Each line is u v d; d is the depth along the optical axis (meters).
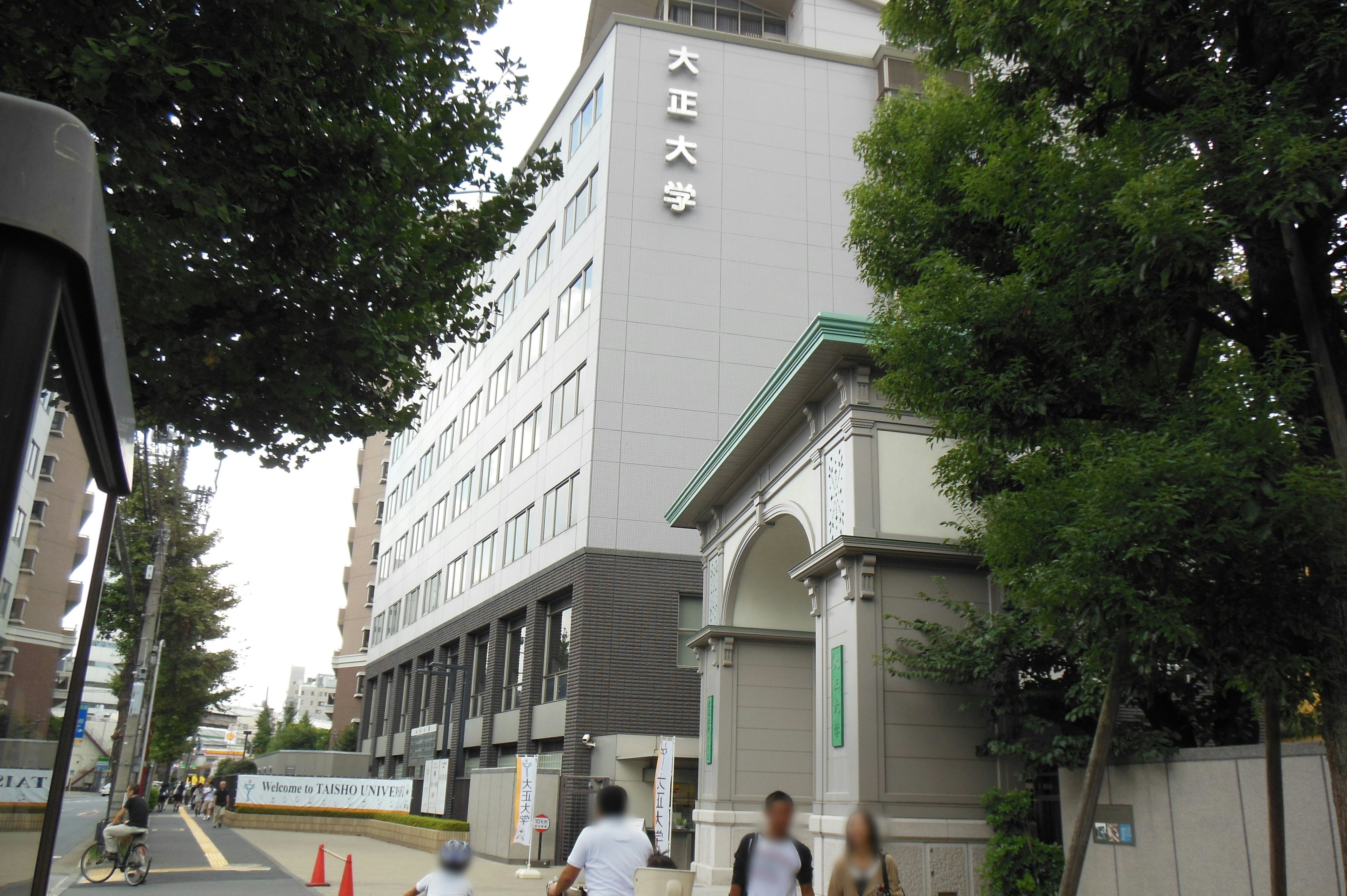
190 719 45.59
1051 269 7.50
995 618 12.84
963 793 13.20
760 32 35.09
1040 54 7.78
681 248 28.92
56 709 3.61
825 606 14.77
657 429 27.33
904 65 31.86
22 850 3.30
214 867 20.25
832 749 13.99
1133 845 10.22
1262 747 8.81
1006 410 7.76
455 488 41.16
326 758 47.06
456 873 7.21
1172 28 6.77
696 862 18.67
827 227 30.14
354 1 7.66
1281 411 6.41
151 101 6.65
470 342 10.68
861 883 6.77
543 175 10.08
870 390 14.47
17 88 6.29
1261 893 8.57
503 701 31.78
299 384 9.02
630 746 23.44
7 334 2.26
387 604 50.88
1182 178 6.40
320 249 8.30
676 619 26.05
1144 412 7.31
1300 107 6.48
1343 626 6.16
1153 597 6.63
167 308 8.21
